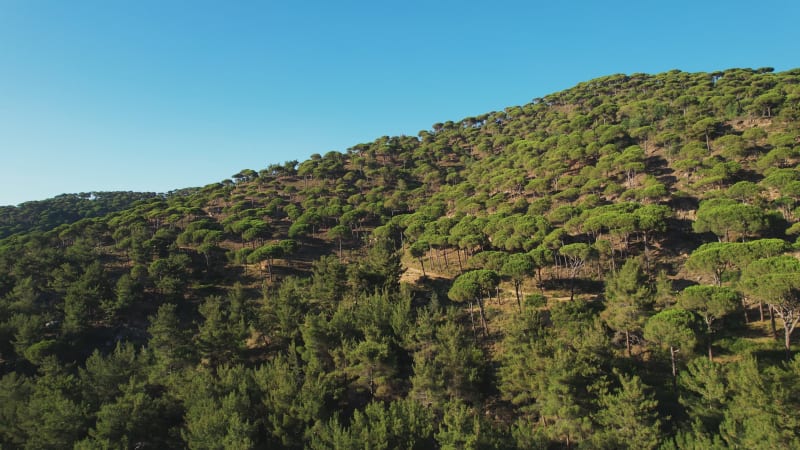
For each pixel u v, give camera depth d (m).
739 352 33.34
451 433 25.62
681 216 58.84
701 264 40.56
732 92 94.19
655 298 37.22
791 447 19.25
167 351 42.81
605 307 45.06
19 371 47.69
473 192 93.31
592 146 82.06
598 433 25.45
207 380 34.50
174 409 34.25
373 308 45.59
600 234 61.06
